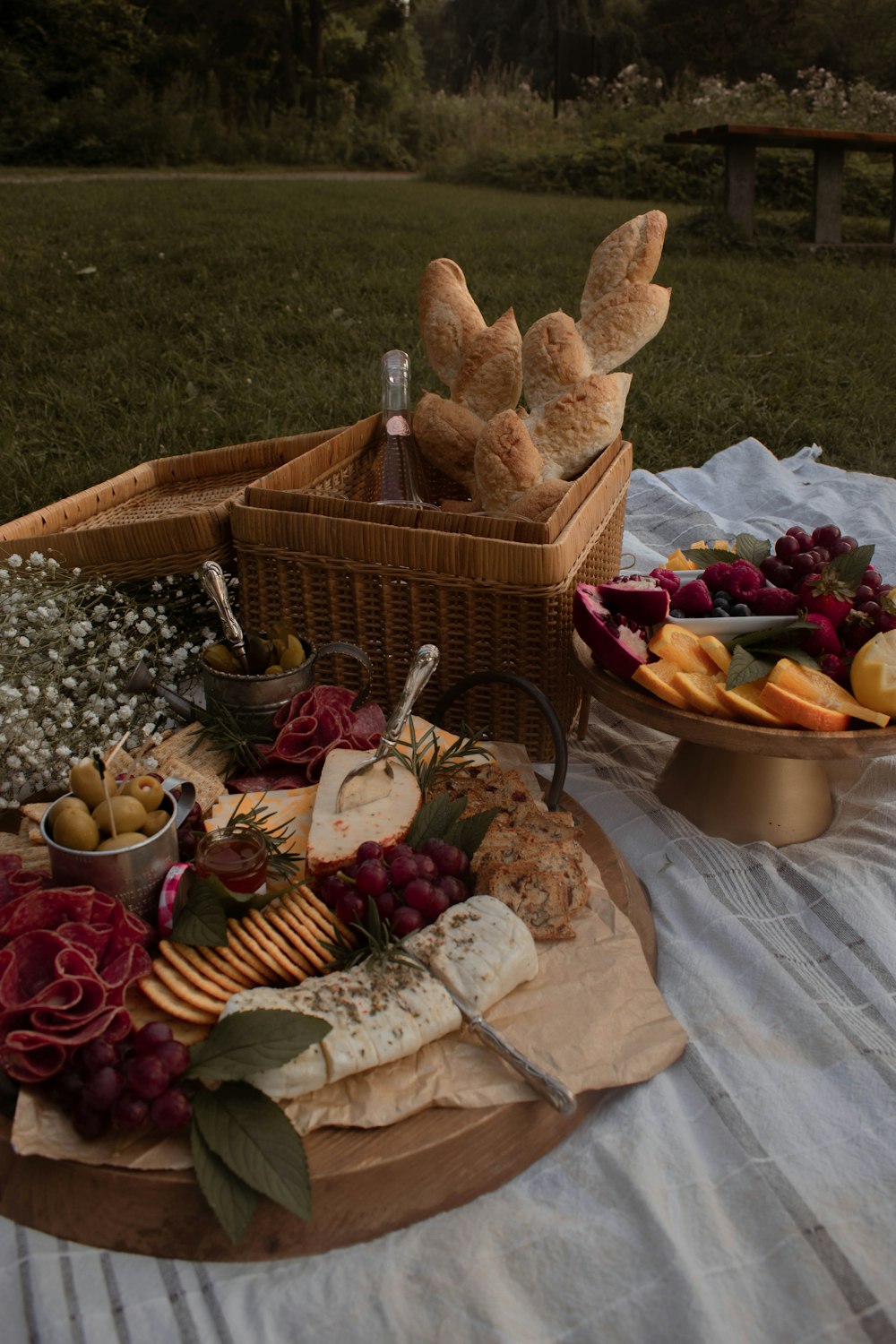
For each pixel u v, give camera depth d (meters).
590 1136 1.28
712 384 5.25
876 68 21.41
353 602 2.00
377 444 2.54
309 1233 1.14
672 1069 1.38
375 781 1.59
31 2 18.17
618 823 1.88
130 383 5.09
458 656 1.99
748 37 22.17
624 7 23.22
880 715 1.61
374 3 23.28
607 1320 1.10
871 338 6.35
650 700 1.70
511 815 1.61
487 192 14.48
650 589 1.78
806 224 10.62
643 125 15.58
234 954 1.33
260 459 2.57
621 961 1.41
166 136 17.45
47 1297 1.10
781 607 1.79
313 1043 1.16
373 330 6.19
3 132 16.66
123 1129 1.12
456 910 1.39
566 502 1.96
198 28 21.59
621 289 2.22
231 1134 1.11
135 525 2.08
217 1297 1.11
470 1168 1.19
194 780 1.63
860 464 4.53
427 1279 1.12
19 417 4.73
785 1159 1.27
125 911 1.26
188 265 7.86
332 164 19.12
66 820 1.30
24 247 8.40
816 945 1.62
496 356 2.28
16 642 1.92
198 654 2.17
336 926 1.39
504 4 28.88
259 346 5.84
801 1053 1.42
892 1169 1.25
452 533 1.88
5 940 1.25
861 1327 1.09
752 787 1.87
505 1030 1.30
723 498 3.78
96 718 1.89
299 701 1.76
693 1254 1.16
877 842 1.86
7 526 2.18
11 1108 1.20
